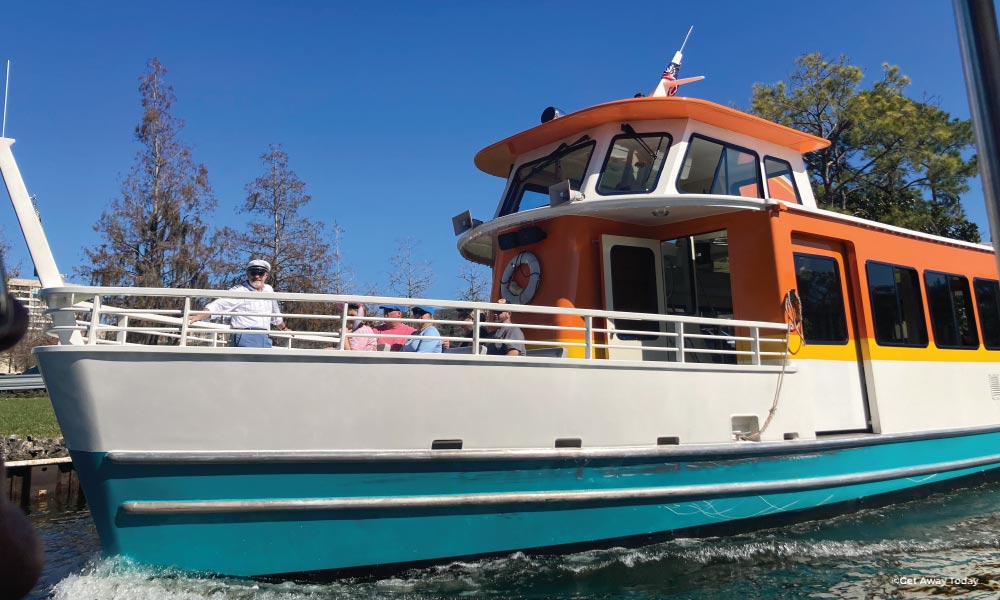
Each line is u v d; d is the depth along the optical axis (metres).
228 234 25.20
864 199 25.23
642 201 7.03
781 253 7.07
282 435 4.83
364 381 5.02
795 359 7.04
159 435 4.65
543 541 5.52
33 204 5.04
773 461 6.69
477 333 5.43
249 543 4.79
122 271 23.59
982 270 10.13
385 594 4.84
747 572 5.61
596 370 5.81
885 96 24.22
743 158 7.97
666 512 6.04
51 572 5.75
